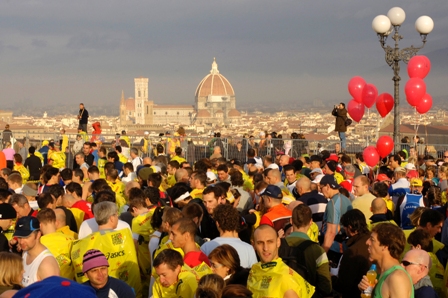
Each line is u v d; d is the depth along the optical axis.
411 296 6.72
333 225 10.53
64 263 9.27
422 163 21.23
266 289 7.25
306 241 9.02
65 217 10.73
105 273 7.41
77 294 5.16
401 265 7.23
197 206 10.13
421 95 19.25
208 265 8.43
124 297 7.58
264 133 28.16
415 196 12.45
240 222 9.91
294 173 14.70
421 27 25.02
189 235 8.44
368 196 12.30
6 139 30.48
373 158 17.84
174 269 7.58
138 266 9.57
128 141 29.05
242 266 8.59
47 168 16.84
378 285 6.83
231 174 13.60
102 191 11.05
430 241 8.48
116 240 9.23
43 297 5.07
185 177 14.59
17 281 6.99
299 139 26.66
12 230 11.03
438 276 8.66
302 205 9.25
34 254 8.12
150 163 17.83
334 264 10.58
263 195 10.70
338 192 11.10
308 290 7.45
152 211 10.50
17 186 15.31
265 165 17.47
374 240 7.02
